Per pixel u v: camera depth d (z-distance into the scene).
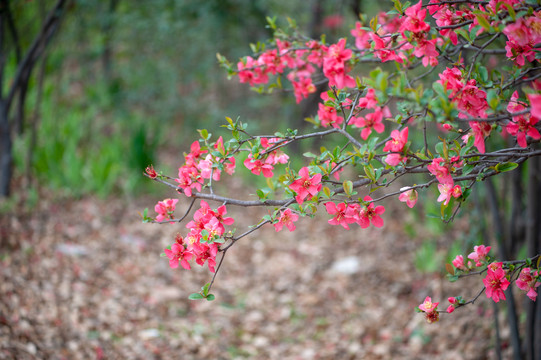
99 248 4.48
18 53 4.84
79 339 3.21
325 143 6.68
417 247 4.90
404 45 1.62
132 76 7.57
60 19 4.88
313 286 4.49
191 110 7.62
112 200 5.48
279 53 2.34
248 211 5.81
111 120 7.05
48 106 5.73
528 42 1.44
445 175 1.40
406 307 4.10
